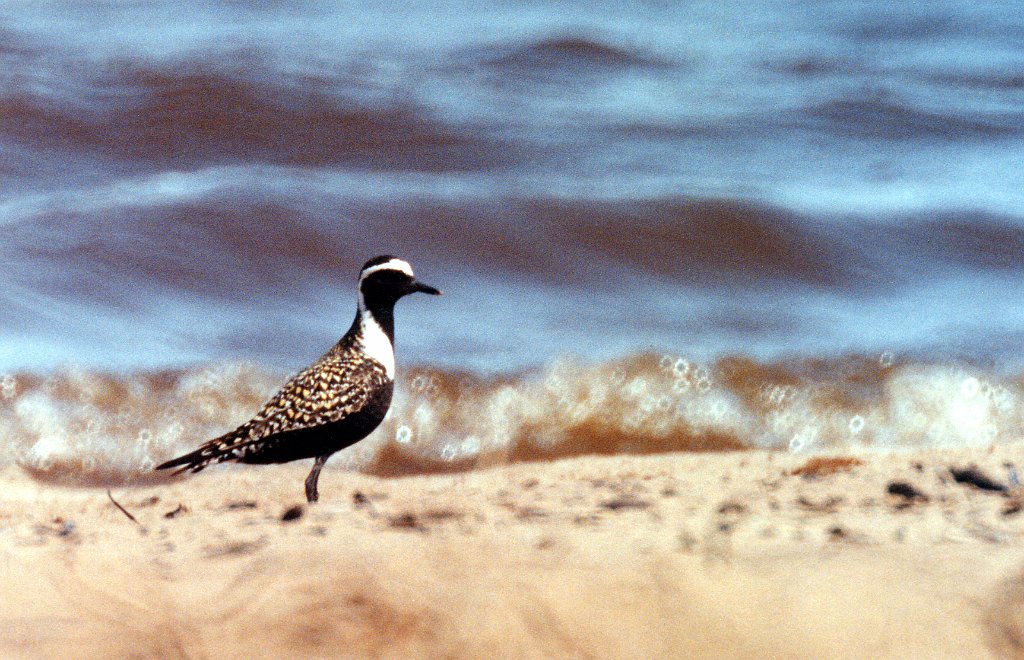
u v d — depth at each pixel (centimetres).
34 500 1086
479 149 2461
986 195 2297
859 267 2023
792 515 802
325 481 1202
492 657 552
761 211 2147
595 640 560
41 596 589
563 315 1809
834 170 2444
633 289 1941
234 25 3161
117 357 1625
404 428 1415
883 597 591
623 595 585
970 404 1503
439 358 1611
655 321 1781
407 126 2541
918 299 1906
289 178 2259
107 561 646
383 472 1309
